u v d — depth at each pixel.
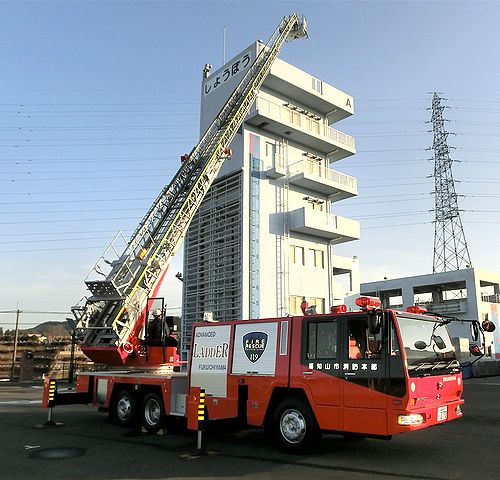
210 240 29.81
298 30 30.94
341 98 34.34
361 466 7.48
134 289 13.74
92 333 13.67
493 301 53.47
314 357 8.34
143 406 10.90
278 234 29.52
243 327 9.56
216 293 28.73
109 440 9.81
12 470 7.42
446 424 11.56
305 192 32.59
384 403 7.40
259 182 29.30
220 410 9.55
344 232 31.66
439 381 7.96
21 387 26.23
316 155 34.16
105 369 15.15
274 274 28.59
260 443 9.41
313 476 6.93
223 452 8.58
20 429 11.24
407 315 8.01
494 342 50.19
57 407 15.74
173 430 10.85
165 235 16.06
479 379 30.17
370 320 7.48
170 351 13.76
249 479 6.83
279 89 31.27
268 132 30.81
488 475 6.89
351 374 7.81
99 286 13.53
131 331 13.45
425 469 7.26
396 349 7.48
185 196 18.12
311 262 31.45
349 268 47.06
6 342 35.41
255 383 9.04
